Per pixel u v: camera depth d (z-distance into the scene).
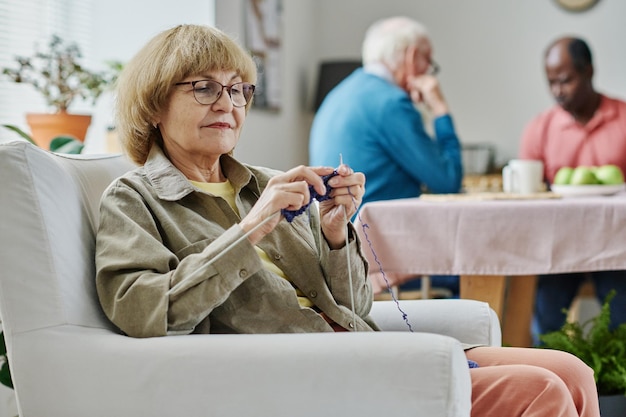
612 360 2.07
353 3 4.95
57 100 2.54
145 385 1.17
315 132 3.31
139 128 1.46
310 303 1.49
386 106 3.09
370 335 1.12
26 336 1.24
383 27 3.44
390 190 3.11
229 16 3.67
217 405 1.14
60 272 1.28
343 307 1.48
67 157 1.49
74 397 1.20
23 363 1.23
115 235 1.32
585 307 4.16
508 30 4.75
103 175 1.52
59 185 1.35
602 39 4.64
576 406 1.38
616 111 3.81
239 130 1.48
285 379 1.11
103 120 3.13
